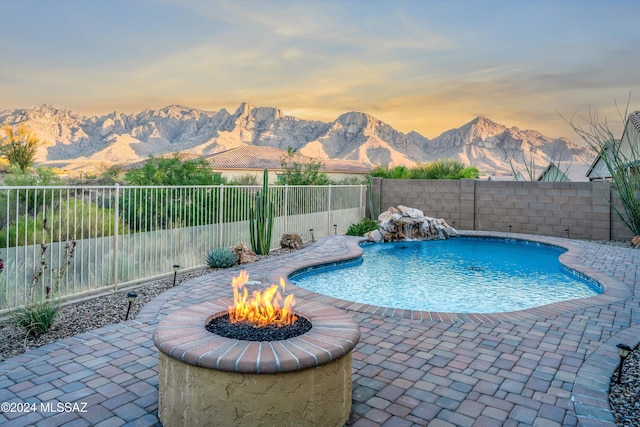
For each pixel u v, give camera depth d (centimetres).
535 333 545
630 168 1566
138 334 511
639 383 401
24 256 595
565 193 1628
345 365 329
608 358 459
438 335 534
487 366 439
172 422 307
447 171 2347
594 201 1574
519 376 415
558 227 1647
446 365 441
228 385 286
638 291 768
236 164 3656
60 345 473
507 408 352
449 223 1855
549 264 1197
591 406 355
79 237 731
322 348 310
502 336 532
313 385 299
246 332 347
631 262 1065
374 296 856
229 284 779
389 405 356
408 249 1423
